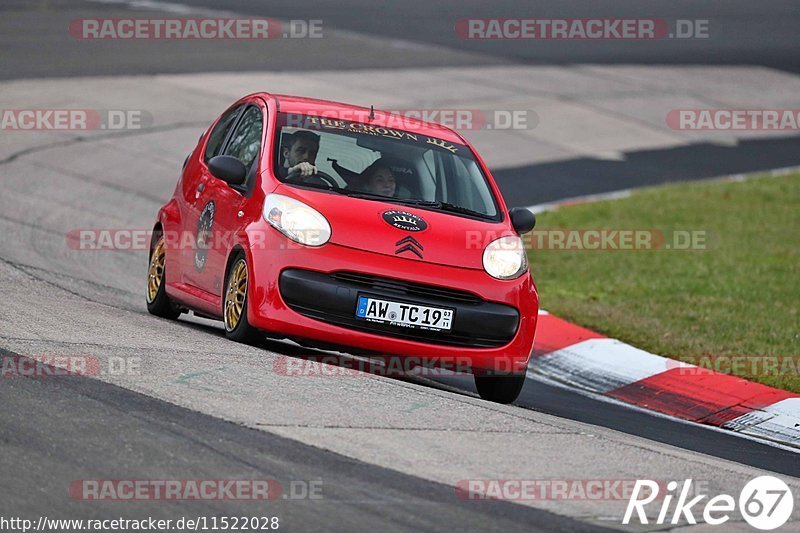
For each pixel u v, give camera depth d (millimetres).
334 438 21500
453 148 32469
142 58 89438
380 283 27812
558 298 44969
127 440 20094
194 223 32531
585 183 71812
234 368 25734
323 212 28375
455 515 18406
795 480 24562
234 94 81125
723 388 34250
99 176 59812
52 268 40500
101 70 83500
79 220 51062
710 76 110938
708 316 42781
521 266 29391
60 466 18672
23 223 48000
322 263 27672
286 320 27562
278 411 22750
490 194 31531
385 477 19781
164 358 25875
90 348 26062
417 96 88375
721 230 61188
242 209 29562
